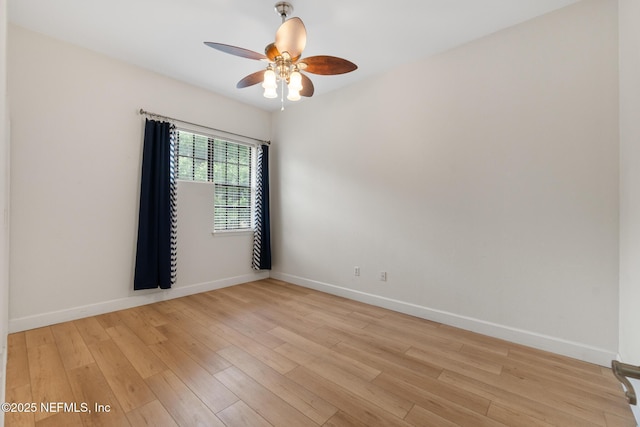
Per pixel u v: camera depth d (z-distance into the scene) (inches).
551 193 87.1
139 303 123.0
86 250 109.6
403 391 67.9
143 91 123.3
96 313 111.8
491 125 97.3
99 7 86.6
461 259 104.1
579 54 82.8
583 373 75.6
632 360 65.9
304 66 83.3
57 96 102.8
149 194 122.8
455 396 66.3
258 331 99.3
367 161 130.3
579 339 83.1
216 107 148.1
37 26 95.6
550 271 87.5
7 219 76.0
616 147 77.8
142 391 66.6
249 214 168.2
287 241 165.9
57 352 83.0
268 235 168.7
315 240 151.6
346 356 83.4
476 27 94.3
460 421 58.7
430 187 111.3
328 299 135.5
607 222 79.2
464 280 103.5
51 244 102.0
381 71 123.9
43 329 98.1
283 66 81.9
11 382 68.8
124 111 118.3
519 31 92.1
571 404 63.9
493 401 64.7
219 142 153.0
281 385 69.6
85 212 109.3
